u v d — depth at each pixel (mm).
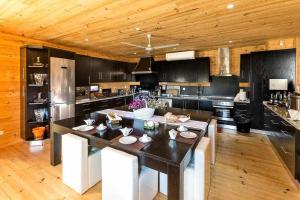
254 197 2109
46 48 3811
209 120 2955
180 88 6285
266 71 4266
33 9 2355
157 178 2197
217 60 5516
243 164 2908
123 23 2914
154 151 1711
